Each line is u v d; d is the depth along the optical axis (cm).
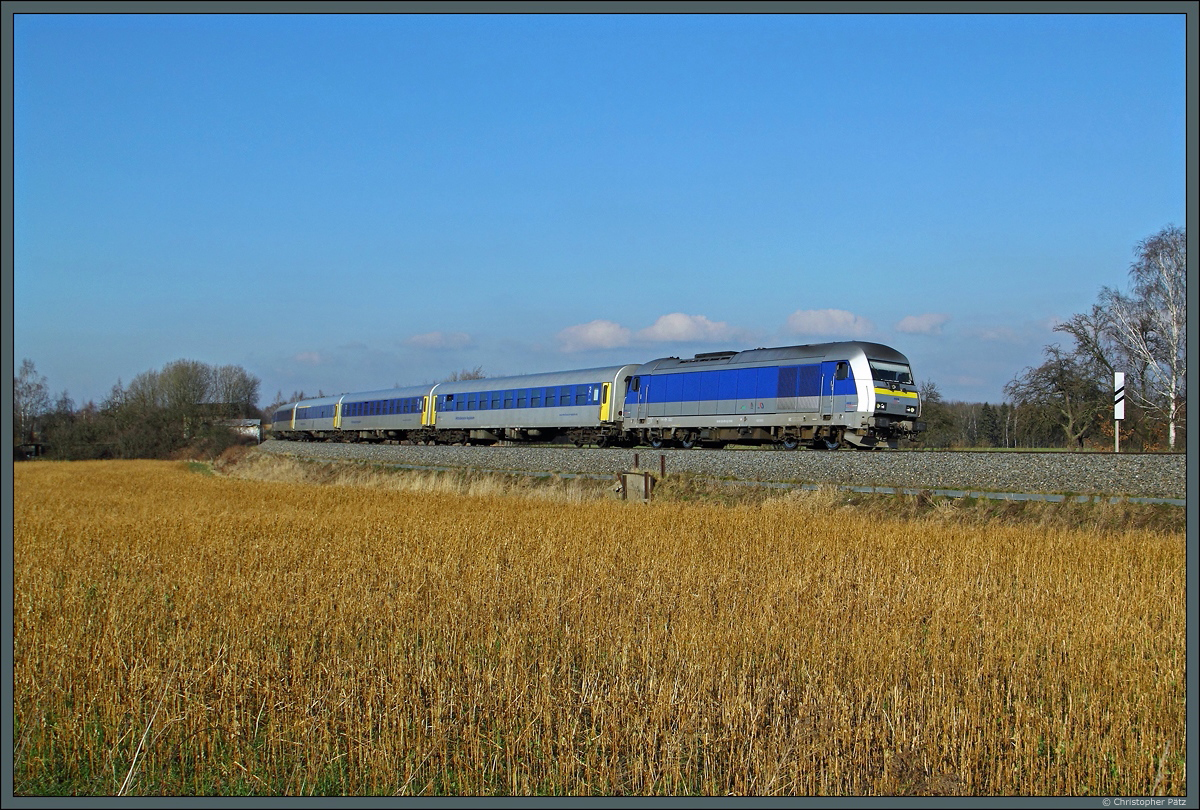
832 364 3145
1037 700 935
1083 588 1338
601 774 823
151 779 841
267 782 832
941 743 847
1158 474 2128
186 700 923
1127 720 848
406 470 4644
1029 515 2147
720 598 1352
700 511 2406
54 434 9519
